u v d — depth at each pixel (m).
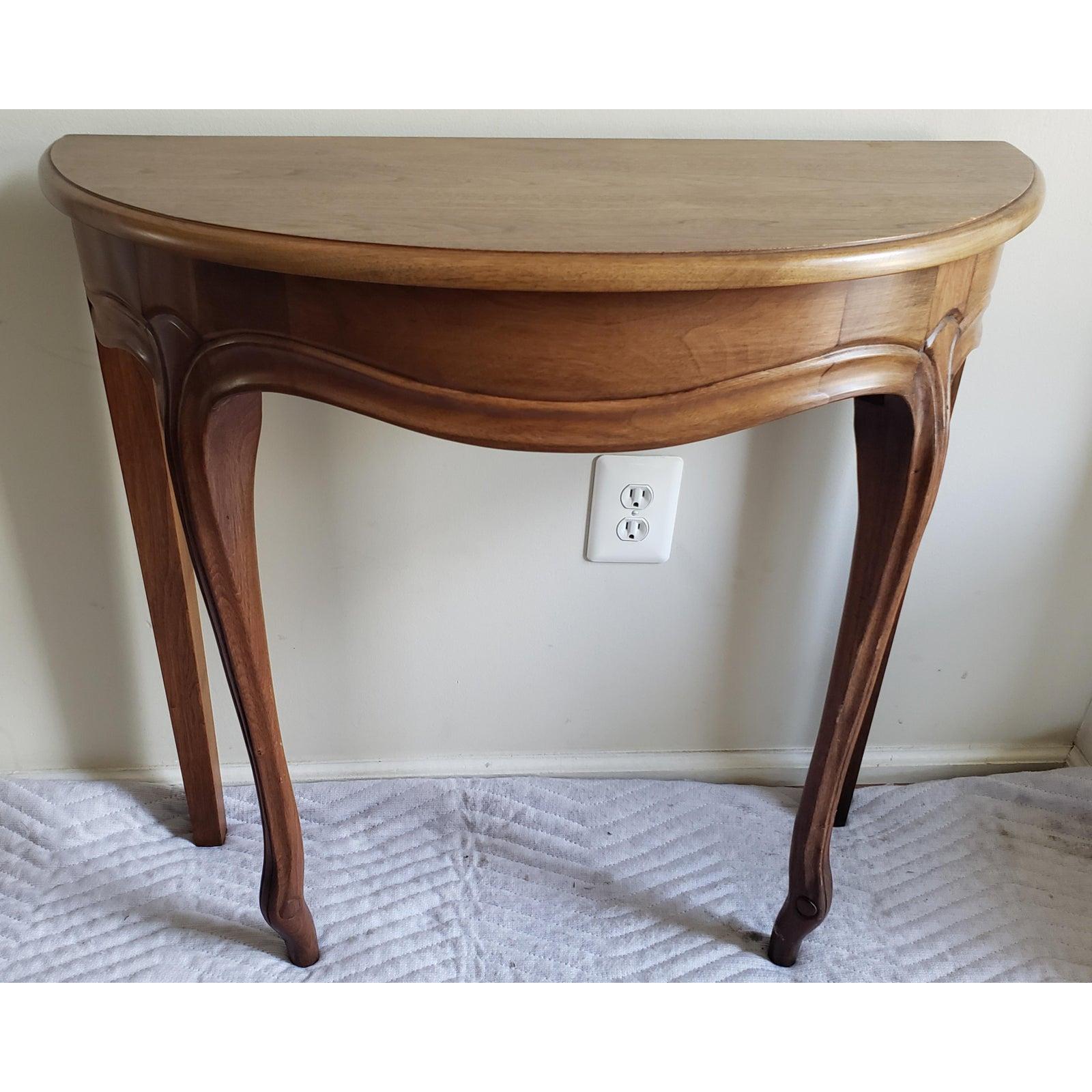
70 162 0.68
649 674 1.08
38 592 0.98
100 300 0.66
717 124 0.82
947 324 0.65
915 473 0.69
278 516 0.95
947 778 1.14
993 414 0.96
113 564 0.98
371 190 0.64
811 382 0.62
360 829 1.04
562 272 0.53
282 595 1.00
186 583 0.90
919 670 1.11
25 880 0.98
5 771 1.08
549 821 1.05
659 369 0.58
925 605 1.07
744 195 0.65
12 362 0.87
